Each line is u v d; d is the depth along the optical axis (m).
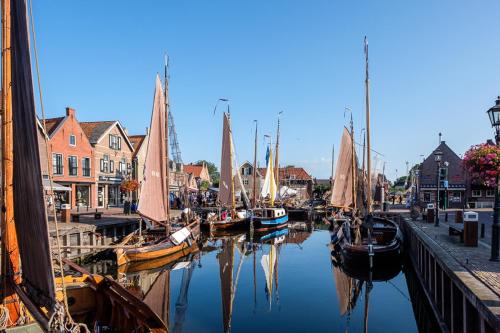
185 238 23.52
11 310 6.58
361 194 33.75
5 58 6.05
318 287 16.42
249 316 12.56
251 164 82.62
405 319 12.37
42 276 4.90
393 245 18.95
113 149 46.31
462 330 8.85
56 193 36.62
